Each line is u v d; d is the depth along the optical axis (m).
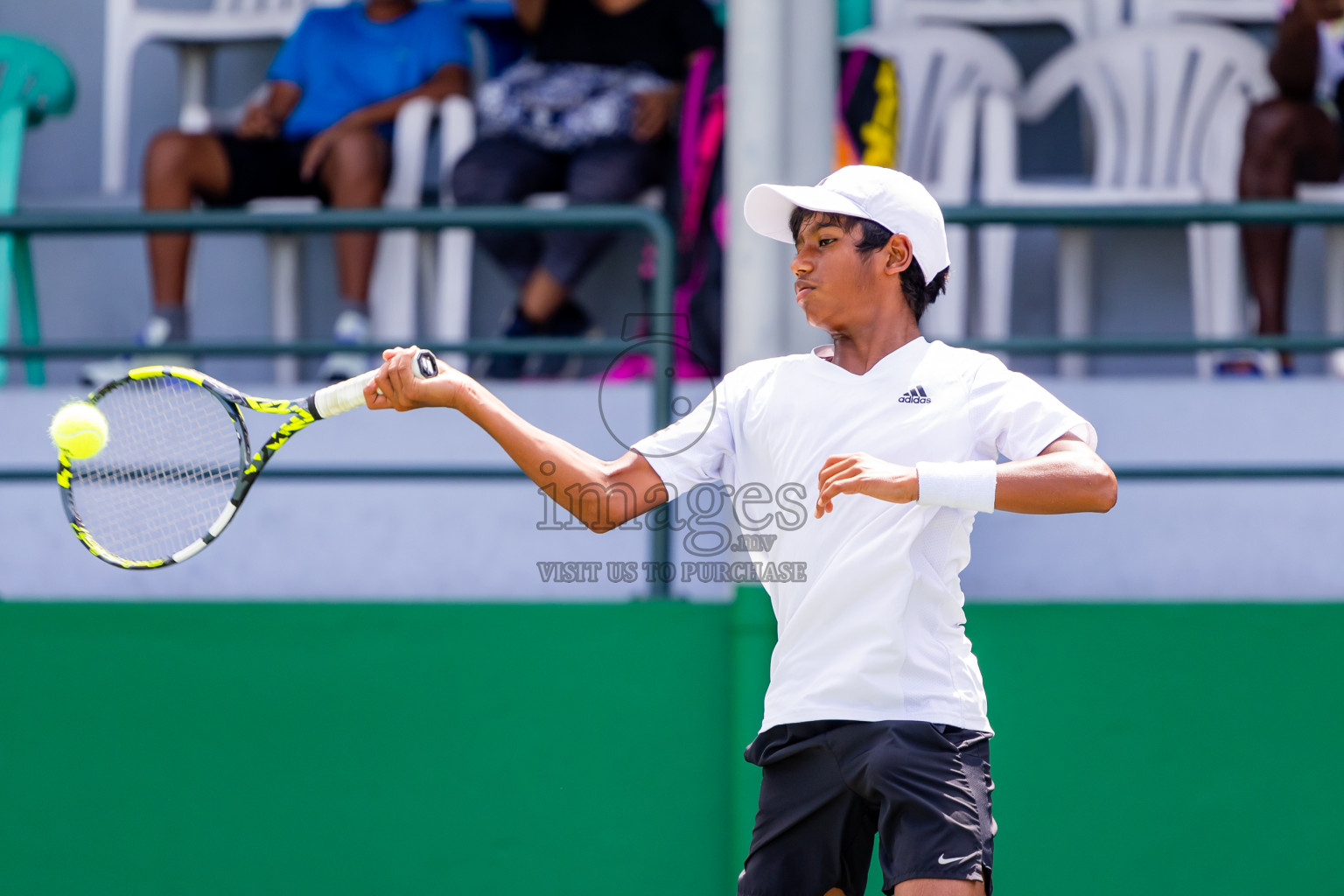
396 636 12.71
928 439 8.10
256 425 14.55
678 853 12.34
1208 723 12.33
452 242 17.42
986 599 12.96
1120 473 12.74
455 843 12.49
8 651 12.81
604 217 13.15
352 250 16.91
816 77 12.80
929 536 8.04
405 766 12.58
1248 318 17.72
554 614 12.64
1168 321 19.52
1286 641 12.38
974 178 19.03
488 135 17.12
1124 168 17.69
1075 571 13.96
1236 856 12.19
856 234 8.26
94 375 16.27
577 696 12.56
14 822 12.66
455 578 14.31
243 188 17.86
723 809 12.35
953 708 8.01
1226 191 17.28
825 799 8.17
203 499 14.23
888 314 8.45
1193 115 17.52
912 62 18.50
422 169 17.97
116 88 20.06
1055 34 20.55
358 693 12.68
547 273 16.56
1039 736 12.37
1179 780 12.28
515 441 8.41
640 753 12.46
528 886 12.40
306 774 12.61
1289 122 16.62
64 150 21.34
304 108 18.27
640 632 12.57
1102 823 12.25
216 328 20.42
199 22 20.16
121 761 12.70
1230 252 17.09
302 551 14.40
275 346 13.55
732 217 12.74
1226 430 14.33
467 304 17.45
